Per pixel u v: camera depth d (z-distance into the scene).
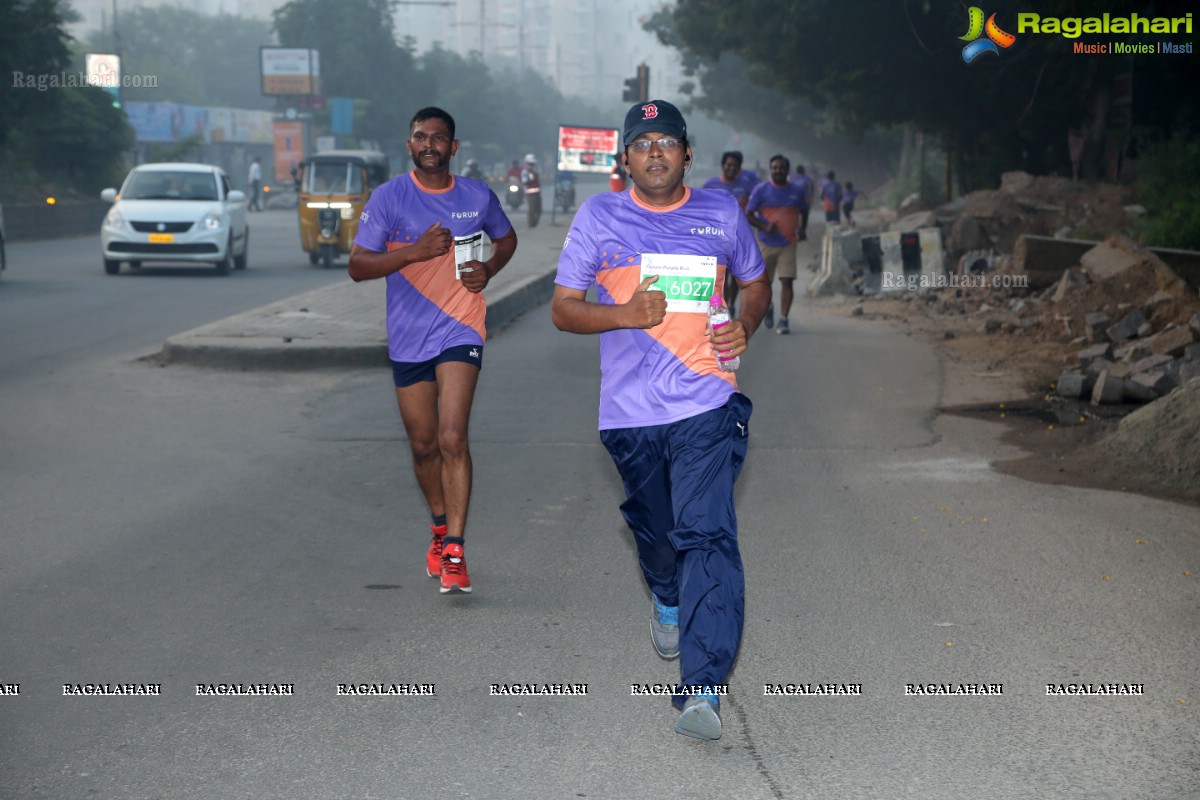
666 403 4.05
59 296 17.62
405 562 5.88
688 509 3.93
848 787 3.60
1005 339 13.92
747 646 4.75
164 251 21.16
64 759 3.75
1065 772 3.70
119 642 4.77
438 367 5.40
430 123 5.39
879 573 5.67
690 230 4.07
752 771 3.70
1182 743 3.89
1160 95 28.23
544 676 4.45
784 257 14.45
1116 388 9.87
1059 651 4.70
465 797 3.52
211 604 5.23
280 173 67.44
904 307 17.83
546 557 5.97
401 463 7.92
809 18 27.83
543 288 18.86
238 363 11.48
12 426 8.91
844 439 8.68
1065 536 6.26
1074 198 23.42
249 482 7.40
